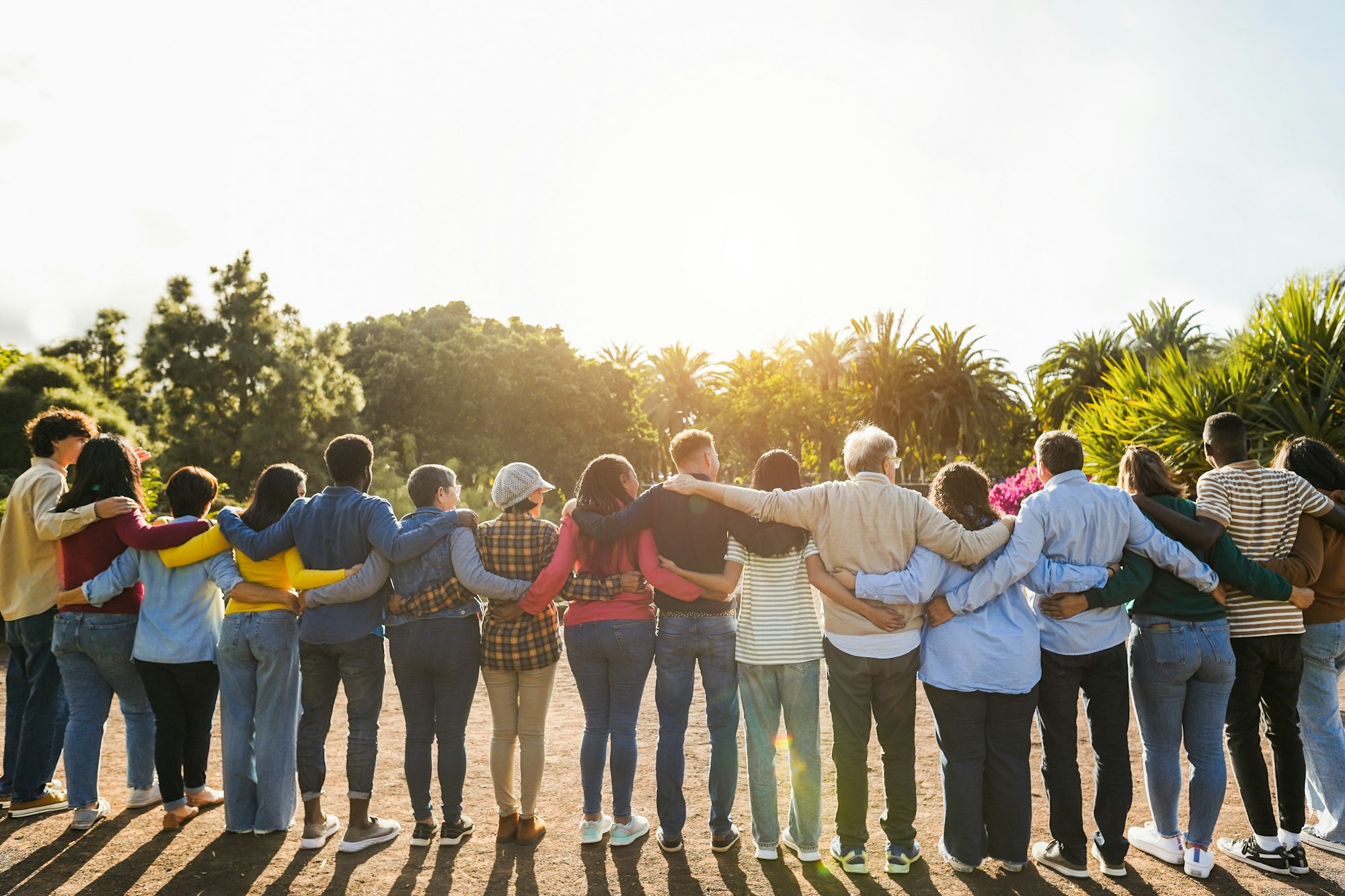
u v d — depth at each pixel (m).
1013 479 9.44
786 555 3.38
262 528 3.66
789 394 37.72
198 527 3.64
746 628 3.38
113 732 5.38
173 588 3.69
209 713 3.86
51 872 3.23
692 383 54.81
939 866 3.28
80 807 3.65
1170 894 3.01
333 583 3.42
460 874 3.23
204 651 3.69
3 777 4.01
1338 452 7.56
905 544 3.23
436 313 39.34
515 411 31.28
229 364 16.91
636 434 35.16
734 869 3.27
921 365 36.06
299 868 3.29
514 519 3.62
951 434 36.00
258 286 17.20
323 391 17.80
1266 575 3.18
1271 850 3.21
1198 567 3.14
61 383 11.04
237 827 3.61
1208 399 8.17
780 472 3.62
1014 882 3.13
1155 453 3.54
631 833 3.52
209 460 16.44
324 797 4.18
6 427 10.34
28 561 3.83
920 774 4.41
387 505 3.55
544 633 3.54
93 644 3.62
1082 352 28.39
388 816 3.93
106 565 3.68
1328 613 3.42
